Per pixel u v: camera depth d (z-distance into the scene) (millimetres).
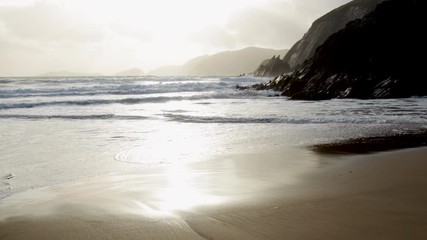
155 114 20281
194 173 8164
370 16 39375
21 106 24891
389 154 9656
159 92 41188
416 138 12250
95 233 4633
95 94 36375
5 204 6027
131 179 7727
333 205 5418
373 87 32250
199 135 13711
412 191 6109
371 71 33875
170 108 24188
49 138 13289
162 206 5734
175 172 8320
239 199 5965
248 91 42531
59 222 5078
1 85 52125
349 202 5559
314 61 40094
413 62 32875
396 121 16172
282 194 6191
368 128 14570
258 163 9062
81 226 4898
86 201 6113
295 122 16641
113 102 28422
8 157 10133
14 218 5281
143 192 6629
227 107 24688
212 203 5789
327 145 11336
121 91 38281
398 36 35250
